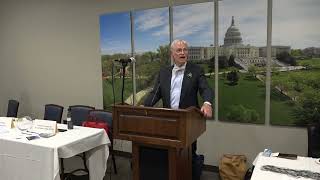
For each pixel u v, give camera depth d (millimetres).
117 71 4340
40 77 5285
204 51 3664
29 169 2650
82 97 4828
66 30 4832
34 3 5137
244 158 3410
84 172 3230
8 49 5637
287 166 1948
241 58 3449
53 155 2504
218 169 3717
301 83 3162
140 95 4156
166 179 2176
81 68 4762
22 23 5359
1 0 5562
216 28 3562
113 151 4012
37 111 5418
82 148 2783
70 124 3193
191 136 2062
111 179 3545
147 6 4004
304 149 3221
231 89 3545
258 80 3375
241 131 3553
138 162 2258
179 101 2514
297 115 3207
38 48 5223
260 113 3404
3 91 5836
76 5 4652
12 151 2750
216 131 3713
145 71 4090
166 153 2158
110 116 3539
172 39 3848
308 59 3107
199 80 2535
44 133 2930
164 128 2043
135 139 2146
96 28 4496
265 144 3426
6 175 2828
